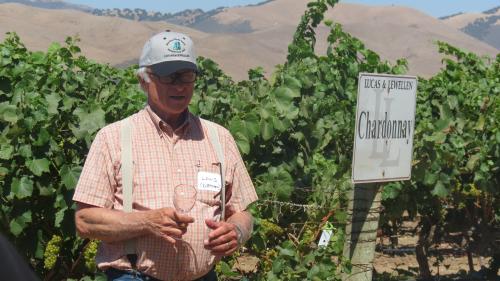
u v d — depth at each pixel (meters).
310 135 7.10
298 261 6.11
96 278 5.70
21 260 1.52
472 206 9.12
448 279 9.52
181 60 3.58
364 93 5.45
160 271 3.58
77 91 6.44
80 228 3.62
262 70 7.82
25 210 5.75
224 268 6.12
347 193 6.54
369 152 5.52
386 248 11.26
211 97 7.09
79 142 6.06
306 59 8.53
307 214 6.64
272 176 6.63
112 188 3.62
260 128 6.68
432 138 7.48
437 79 8.68
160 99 3.62
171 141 3.66
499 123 8.27
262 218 6.57
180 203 3.49
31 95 5.74
